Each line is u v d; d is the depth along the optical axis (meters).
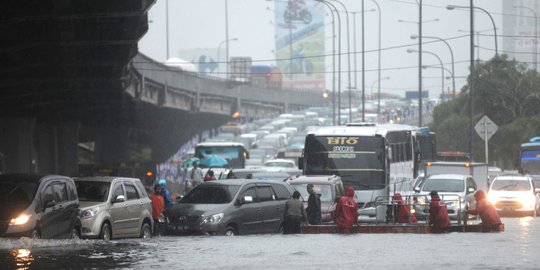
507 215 101.00
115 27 83.00
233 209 62.69
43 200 50.69
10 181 51.19
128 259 43.75
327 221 72.00
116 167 143.25
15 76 103.75
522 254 46.53
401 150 93.62
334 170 84.69
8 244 48.75
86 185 59.19
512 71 167.75
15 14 73.31
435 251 48.50
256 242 55.06
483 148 167.75
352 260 43.66
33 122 143.12
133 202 60.75
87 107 149.62
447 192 86.31
